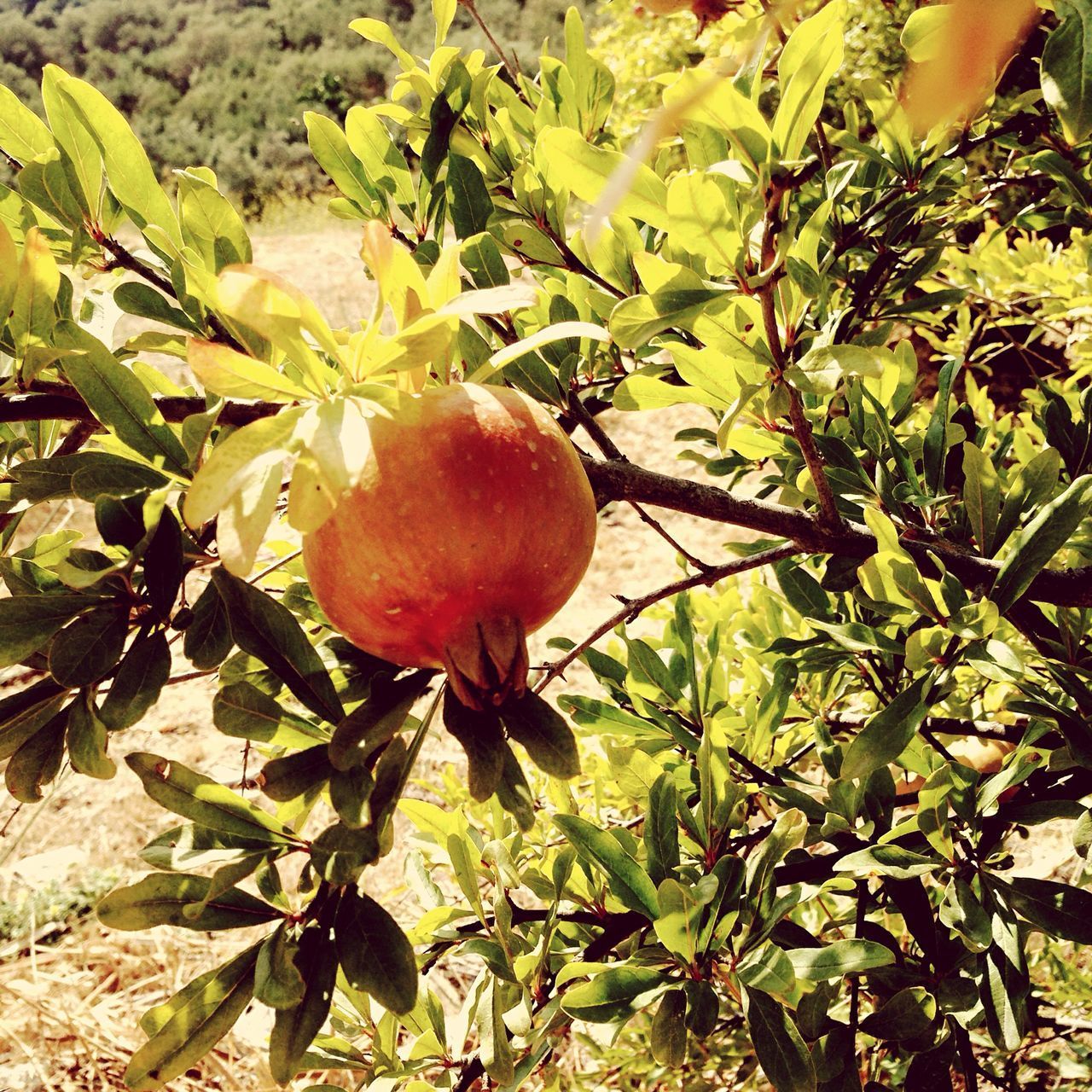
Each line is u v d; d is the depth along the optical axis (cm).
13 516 101
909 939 193
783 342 105
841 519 120
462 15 2497
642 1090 223
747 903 114
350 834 76
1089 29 78
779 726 163
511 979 116
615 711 153
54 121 111
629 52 591
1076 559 186
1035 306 295
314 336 67
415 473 66
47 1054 332
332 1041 128
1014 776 119
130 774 509
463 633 69
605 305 139
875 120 164
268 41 3822
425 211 144
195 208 103
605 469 114
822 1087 119
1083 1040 208
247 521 61
